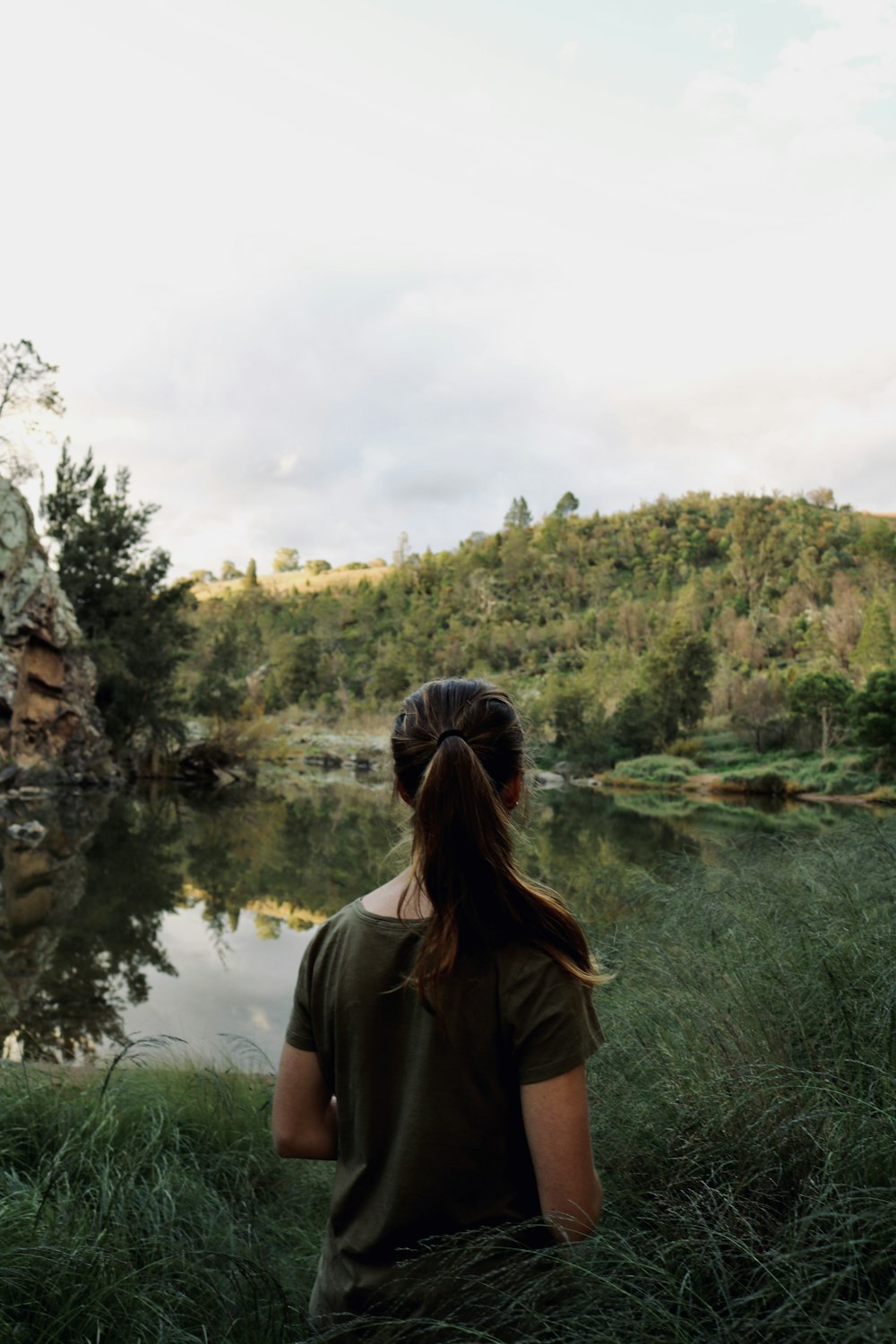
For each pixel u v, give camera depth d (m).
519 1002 1.10
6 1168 2.79
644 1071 2.41
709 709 54.50
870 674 34.81
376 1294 1.14
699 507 135.12
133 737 38.78
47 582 32.41
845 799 32.62
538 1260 1.13
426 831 1.13
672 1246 1.40
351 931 1.21
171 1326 1.64
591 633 90.44
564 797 33.00
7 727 30.41
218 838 19.05
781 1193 1.67
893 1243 1.30
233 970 8.33
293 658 85.06
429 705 1.25
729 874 5.06
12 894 12.05
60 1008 7.02
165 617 38.31
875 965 2.52
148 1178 2.79
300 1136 1.27
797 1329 1.16
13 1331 1.62
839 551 108.25
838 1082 1.97
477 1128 1.13
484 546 128.25
